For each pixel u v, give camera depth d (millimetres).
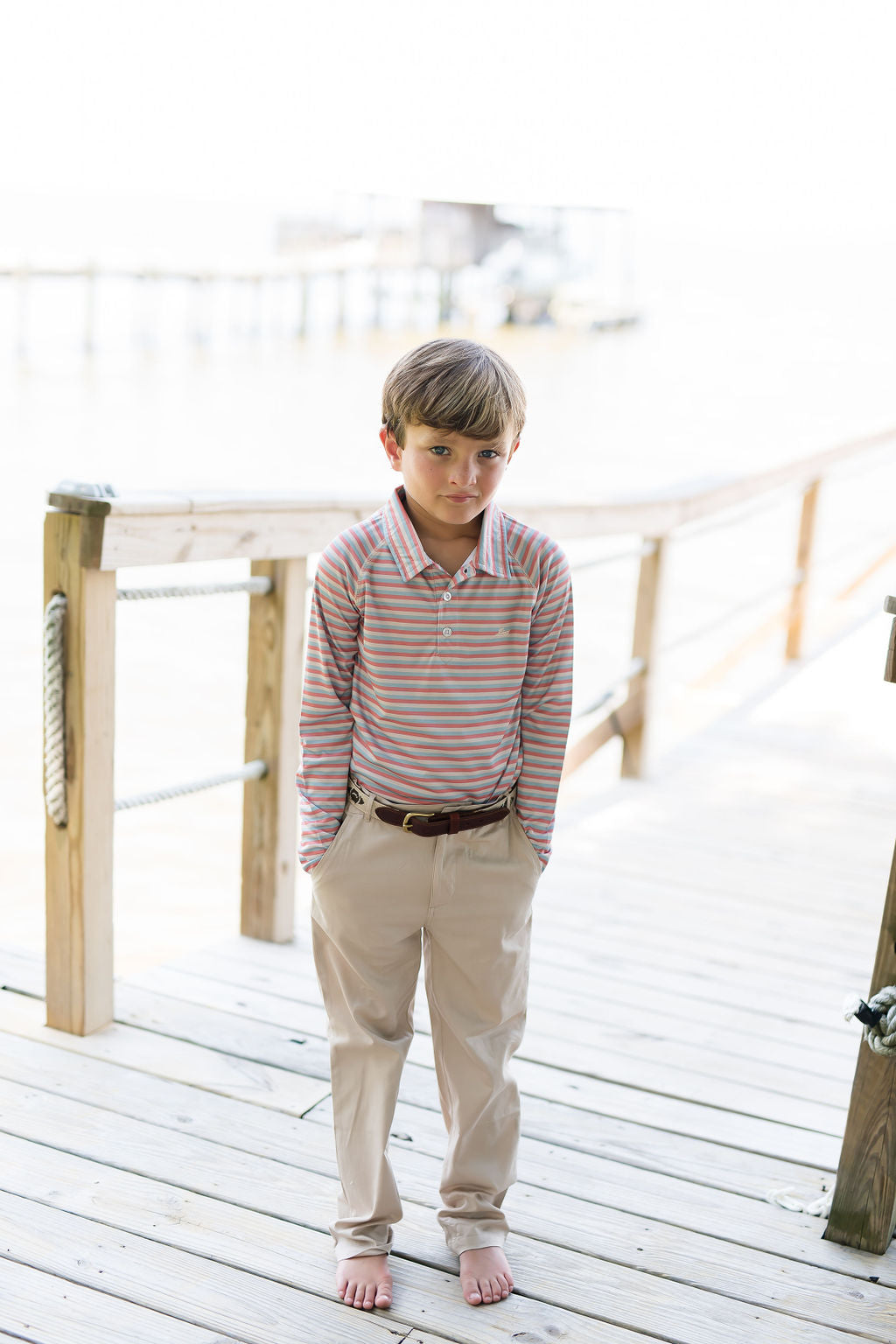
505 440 1449
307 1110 2037
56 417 14203
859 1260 1755
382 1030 1658
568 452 13883
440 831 1576
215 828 4438
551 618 1564
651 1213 1836
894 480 11617
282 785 2602
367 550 1521
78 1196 1792
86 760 2131
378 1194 1640
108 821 2201
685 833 3559
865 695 5105
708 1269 1720
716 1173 1942
